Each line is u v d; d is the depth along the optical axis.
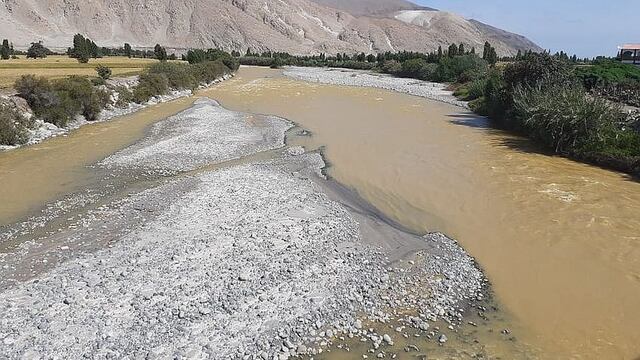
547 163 30.25
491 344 13.15
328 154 31.91
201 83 73.44
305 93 66.75
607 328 13.93
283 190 23.94
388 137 37.62
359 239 19.12
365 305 14.73
